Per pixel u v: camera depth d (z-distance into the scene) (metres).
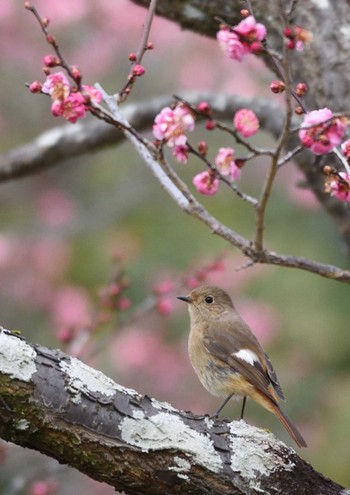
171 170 6.63
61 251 16.36
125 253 15.49
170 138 6.38
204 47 18.27
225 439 6.39
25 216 17.16
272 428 14.55
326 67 8.40
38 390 6.04
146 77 18.11
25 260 16.39
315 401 14.63
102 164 17.61
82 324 15.23
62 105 6.41
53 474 11.24
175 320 15.81
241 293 15.38
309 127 6.13
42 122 17.73
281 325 15.08
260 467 6.36
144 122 10.94
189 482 6.29
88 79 18.05
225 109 10.77
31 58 18.00
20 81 17.84
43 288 16.17
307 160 9.52
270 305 15.20
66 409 6.08
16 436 6.08
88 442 6.14
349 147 6.61
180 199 6.84
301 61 8.51
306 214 15.45
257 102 10.64
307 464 6.54
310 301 15.13
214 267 11.55
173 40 18.36
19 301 16.14
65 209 17.09
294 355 14.98
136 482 6.26
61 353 6.23
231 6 8.95
